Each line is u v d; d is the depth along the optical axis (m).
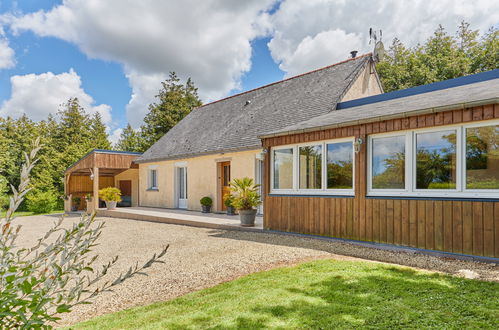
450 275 4.54
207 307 3.78
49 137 34.97
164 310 3.84
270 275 4.92
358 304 3.52
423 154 6.34
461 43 28.88
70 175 20.62
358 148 7.16
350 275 4.61
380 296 3.73
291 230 8.63
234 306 3.69
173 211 15.96
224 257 6.55
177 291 4.82
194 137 17.80
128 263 6.71
